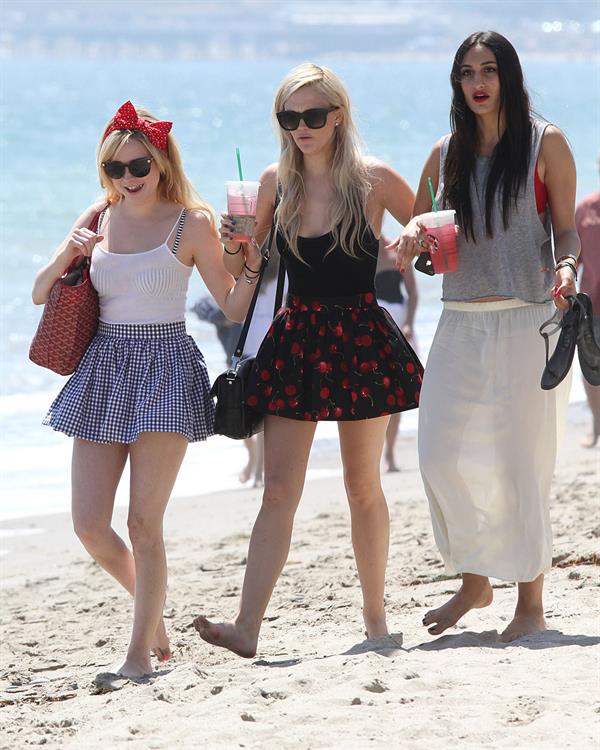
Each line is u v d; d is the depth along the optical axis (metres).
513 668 15.72
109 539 17.69
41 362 17.95
